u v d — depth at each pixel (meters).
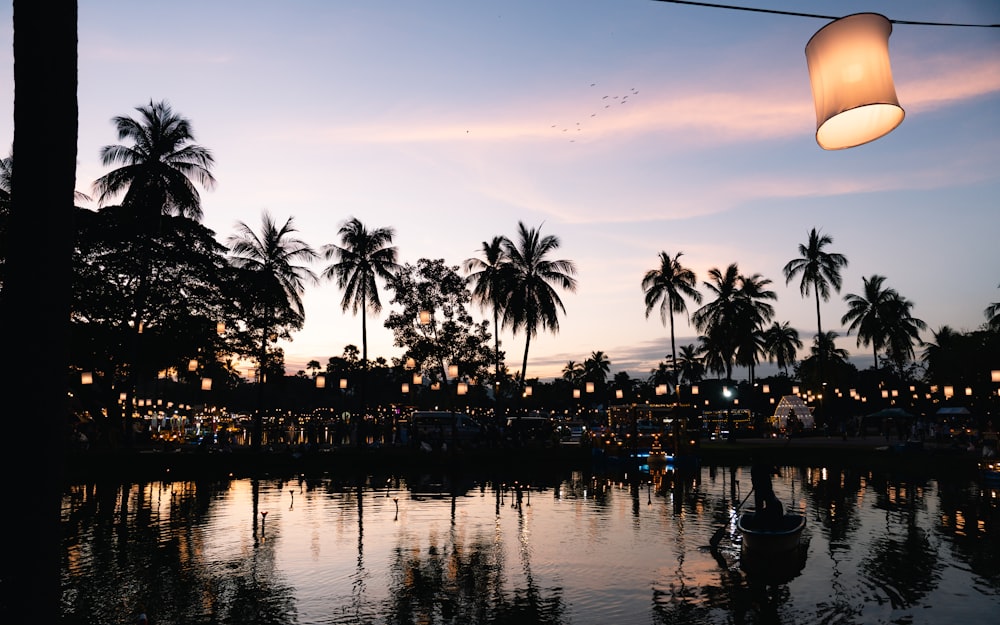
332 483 31.45
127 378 43.16
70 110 3.16
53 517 2.91
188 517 21.27
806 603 11.92
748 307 60.31
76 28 3.24
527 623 10.91
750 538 14.22
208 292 44.94
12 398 2.89
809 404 77.31
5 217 32.38
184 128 40.47
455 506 23.84
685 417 40.84
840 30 3.28
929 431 58.62
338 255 45.19
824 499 25.59
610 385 119.75
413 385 46.84
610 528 19.28
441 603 11.99
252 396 105.25
